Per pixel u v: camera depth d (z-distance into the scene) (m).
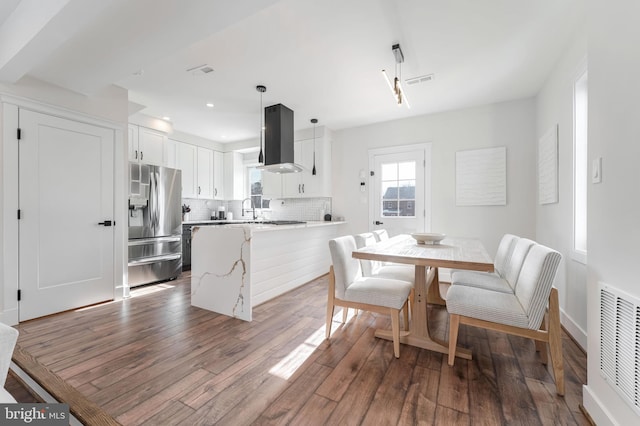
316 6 1.90
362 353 1.97
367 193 4.54
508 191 3.55
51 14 1.66
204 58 2.57
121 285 3.22
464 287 2.02
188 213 5.46
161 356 1.92
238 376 1.69
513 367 1.80
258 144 5.45
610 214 1.26
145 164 3.77
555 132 2.65
